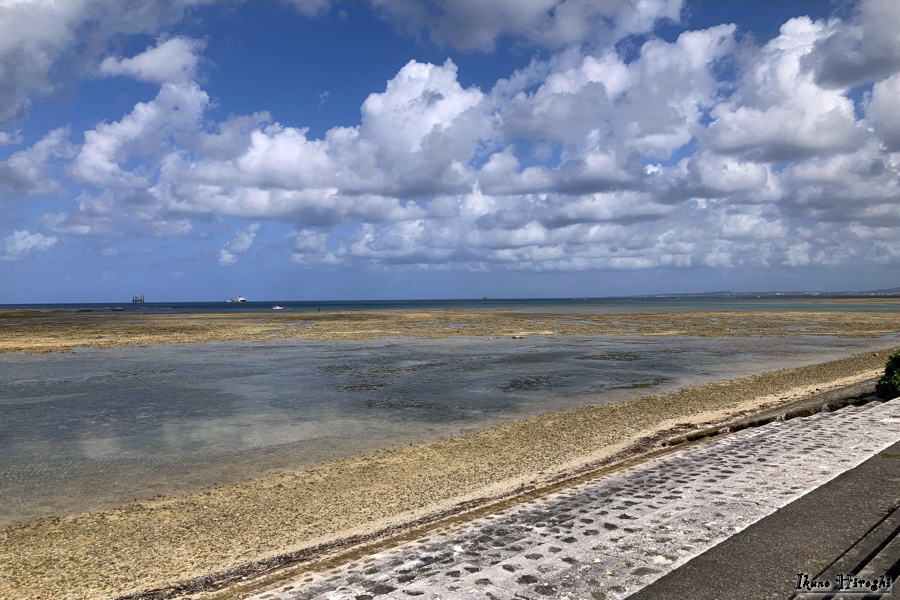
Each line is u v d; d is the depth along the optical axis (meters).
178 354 28.91
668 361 24.94
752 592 4.02
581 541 5.20
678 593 4.05
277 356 27.80
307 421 13.56
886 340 34.72
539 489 8.12
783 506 5.79
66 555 6.39
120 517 7.58
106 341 36.31
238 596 4.97
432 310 102.50
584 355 27.42
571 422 12.95
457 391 17.62
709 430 11.15
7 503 8.23
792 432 9.63
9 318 73.88
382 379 20.16
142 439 11.92
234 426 13.07
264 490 8.62
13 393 17.69
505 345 32.72
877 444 8.34
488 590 4.24
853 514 5.45
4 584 5.70
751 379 18.91
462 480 8.87
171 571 5.92
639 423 12.68
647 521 5.64
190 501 8.18
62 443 11.64
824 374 19.66
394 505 7.80
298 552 6.17
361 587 4.46
